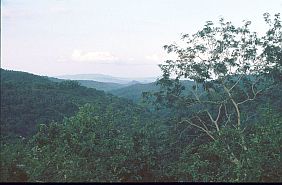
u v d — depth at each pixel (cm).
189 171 1997
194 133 2789
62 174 1684
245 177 1773
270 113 2003
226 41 2677
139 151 2011
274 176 1820
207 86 2725
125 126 2072
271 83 2672
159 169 2111
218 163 2117
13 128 7275
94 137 1869
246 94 2694
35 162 1686
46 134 1989
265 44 2656
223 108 2772
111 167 1878
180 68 2742
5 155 1684
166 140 2475
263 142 1850
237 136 2108
